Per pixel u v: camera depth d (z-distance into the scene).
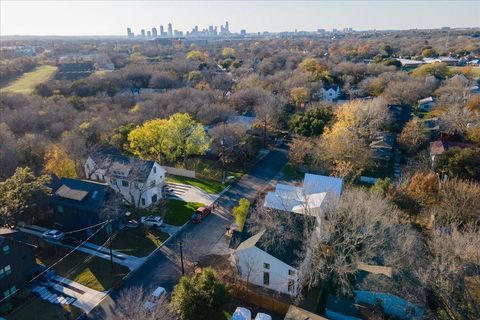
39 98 89.81
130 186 49.16
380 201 36.75
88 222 41.94
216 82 110.19
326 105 76.19
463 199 37.28
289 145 68.25
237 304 31.58
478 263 27.81
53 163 52.00
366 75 115.31
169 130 58.84
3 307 30.86
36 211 42.16
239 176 59.56
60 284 34.00
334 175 52.56
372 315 29.08
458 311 26.41
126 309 27.69
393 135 66.88
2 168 52.81
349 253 34.59
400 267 31.48
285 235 33.94
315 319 26.92
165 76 112.56
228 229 42.66
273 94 91.56
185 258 37.72
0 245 31.08
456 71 109.44
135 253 38.88
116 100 93.31
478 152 47.72
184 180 58.06
